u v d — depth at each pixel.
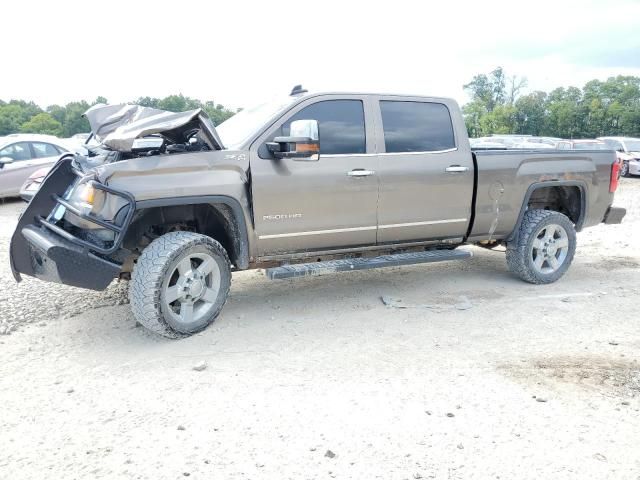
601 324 5.04
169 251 4.37
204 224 5.09
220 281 4.78
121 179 4.29
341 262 5.27
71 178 4.78
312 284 6.35
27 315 5.25
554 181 6.21
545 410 3.46
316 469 2.88
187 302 4.62
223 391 3.73
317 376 3.95
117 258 4.54
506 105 95.75
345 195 5.13
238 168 4.69
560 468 2.88
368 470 2.87
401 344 4.55
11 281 6.39
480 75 103.31
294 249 5.11
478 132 99.06
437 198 5.58
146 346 4.52
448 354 4.34
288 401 3.58
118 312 5.34
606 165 6.57
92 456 3.01
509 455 2.99
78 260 4.20
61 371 4.08
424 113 5.58
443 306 5.50
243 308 5.47
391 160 5.32
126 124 4.82
